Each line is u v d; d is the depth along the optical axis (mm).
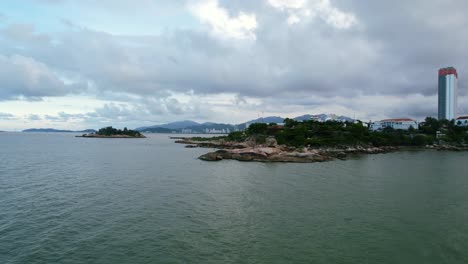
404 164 69250
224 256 19172
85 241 21281
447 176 50594
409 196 35125
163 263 18219
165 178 47250
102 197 33656
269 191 37812
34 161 70312
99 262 18312
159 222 25359
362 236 22531
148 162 71000
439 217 27125
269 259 18781
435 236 22625
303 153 78000
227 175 51125
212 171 56062
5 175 48469
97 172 53156
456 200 33281
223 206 30469
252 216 27203
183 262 18359
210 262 18359
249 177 49062
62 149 115125
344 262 18500
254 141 121375
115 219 26000
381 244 21109
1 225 24156
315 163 71062
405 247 20656
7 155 86000
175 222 25391
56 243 20891
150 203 31297
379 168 61500
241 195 35469
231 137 156125
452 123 172750
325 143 103375
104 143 171500
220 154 80125
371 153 103438
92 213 27594
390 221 25922
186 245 20781
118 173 52094
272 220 26109
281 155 76312
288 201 32594
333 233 23125
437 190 38625
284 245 20875
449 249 20344
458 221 26016
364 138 118062
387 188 39812
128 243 21031
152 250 19953
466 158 86000
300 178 48125
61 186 39594
